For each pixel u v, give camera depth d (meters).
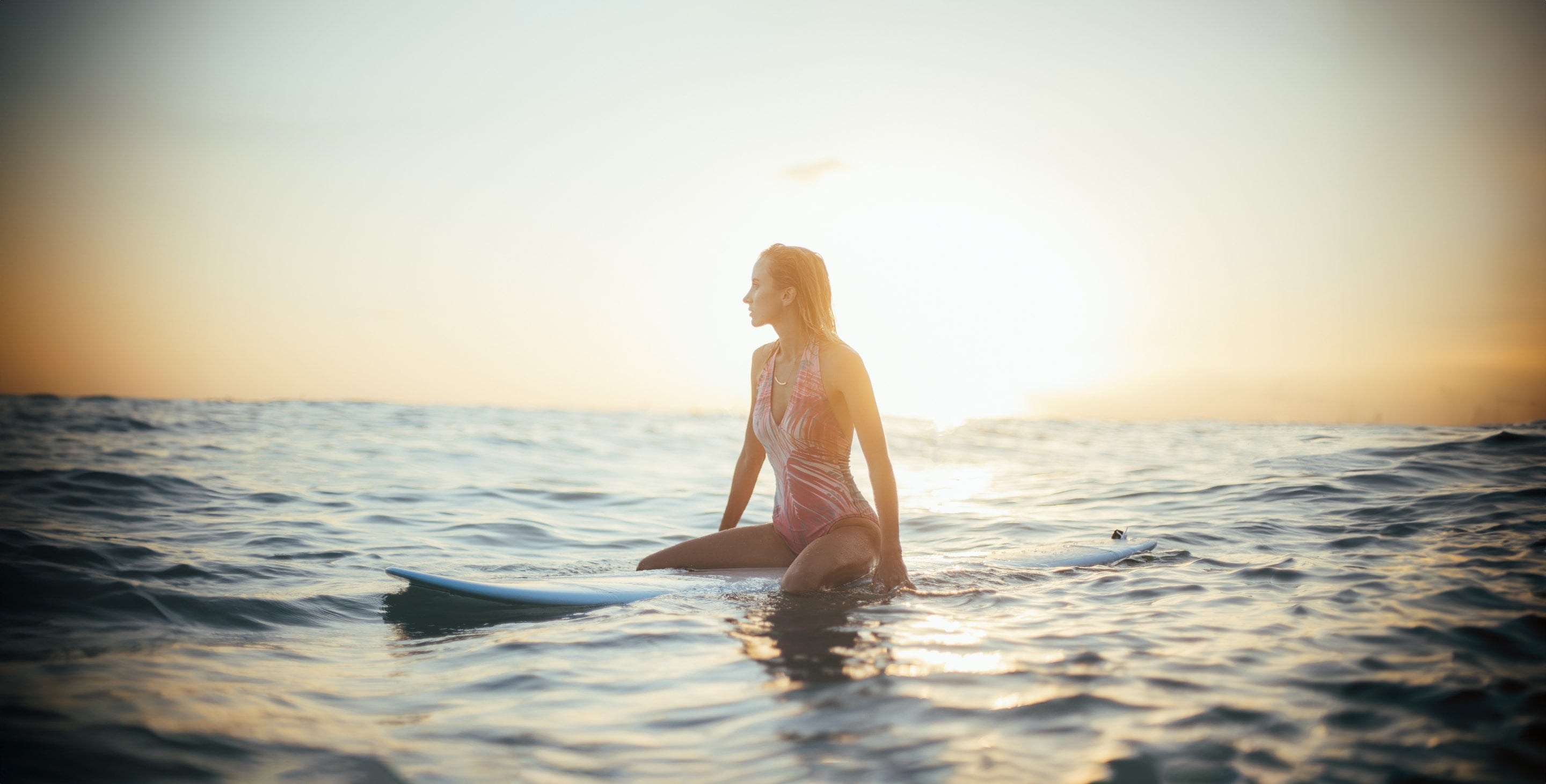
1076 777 1.35
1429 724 1.56
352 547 3.91
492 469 8.70
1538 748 1.46
